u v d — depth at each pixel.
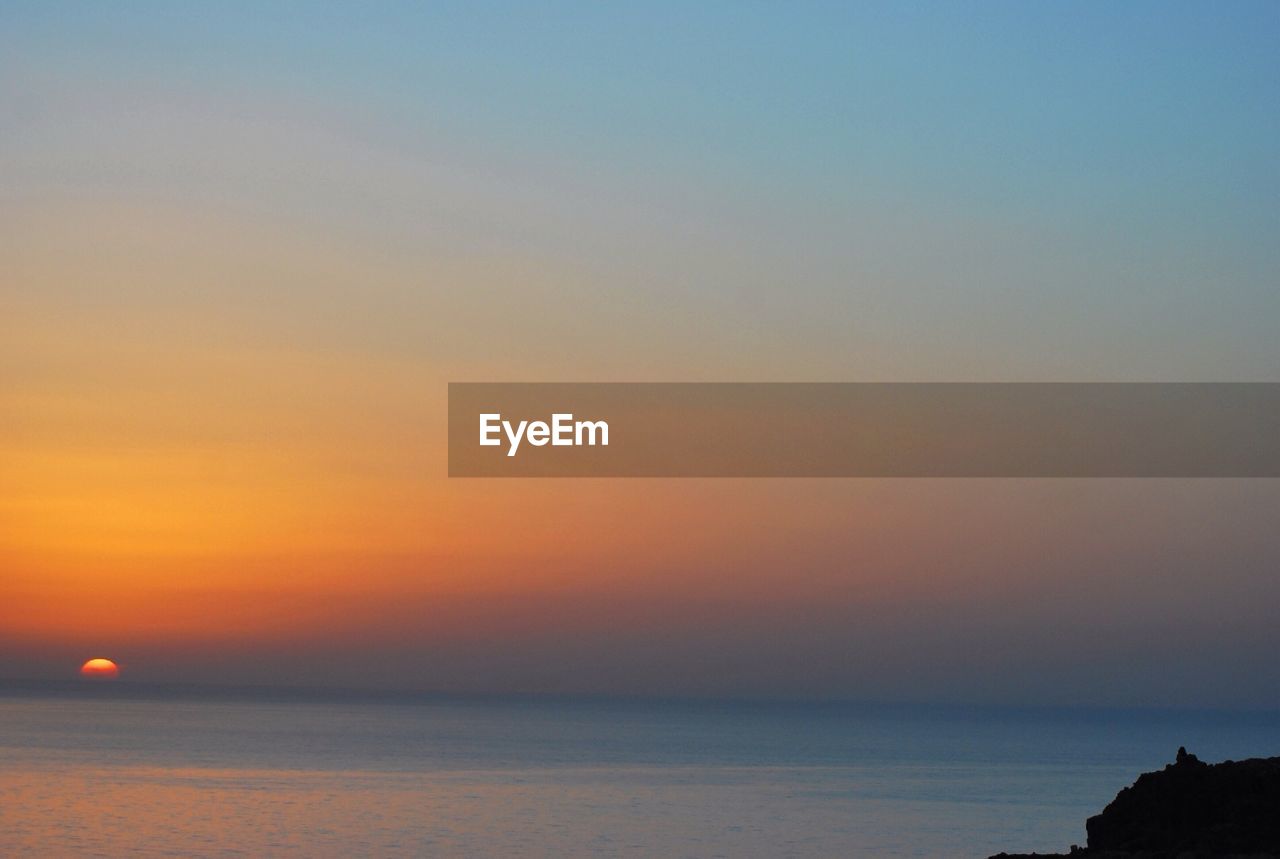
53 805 94.62
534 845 81.31
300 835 82.94
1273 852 24.72
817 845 82.69
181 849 75.69
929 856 78.38
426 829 87.56
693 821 94.81
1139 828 27.44
